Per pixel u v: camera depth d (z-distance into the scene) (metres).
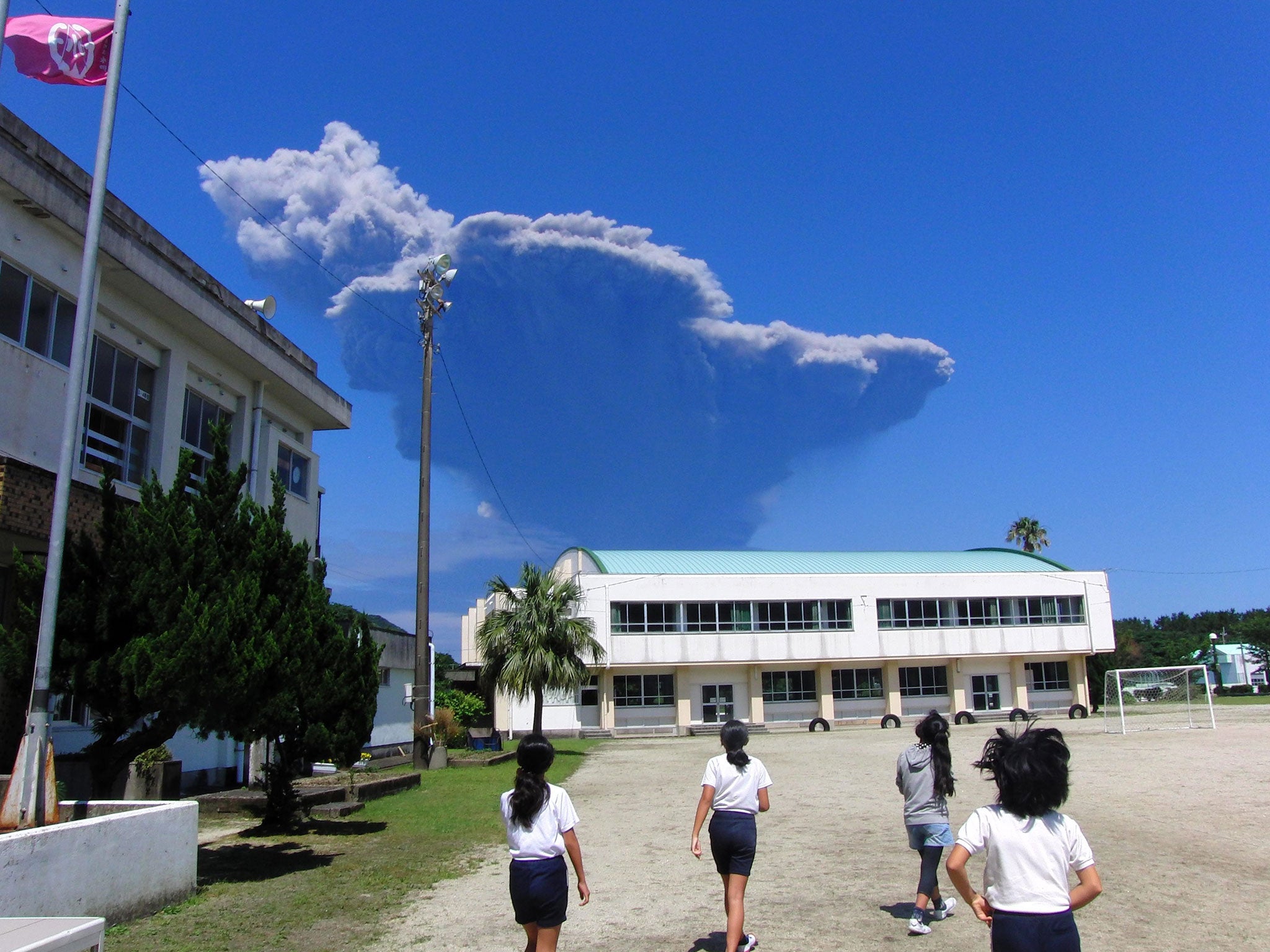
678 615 47.69
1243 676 87.56
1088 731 36.12
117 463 15.54
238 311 19.20
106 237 14.11
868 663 50.75
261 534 11.02
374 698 12.73
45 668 8.07
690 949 6.84
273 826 12.60
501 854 10.89
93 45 9.23
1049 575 52.94
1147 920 7.43
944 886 8.83
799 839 11.84
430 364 24.77
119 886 7.54
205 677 9.16
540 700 31.22
